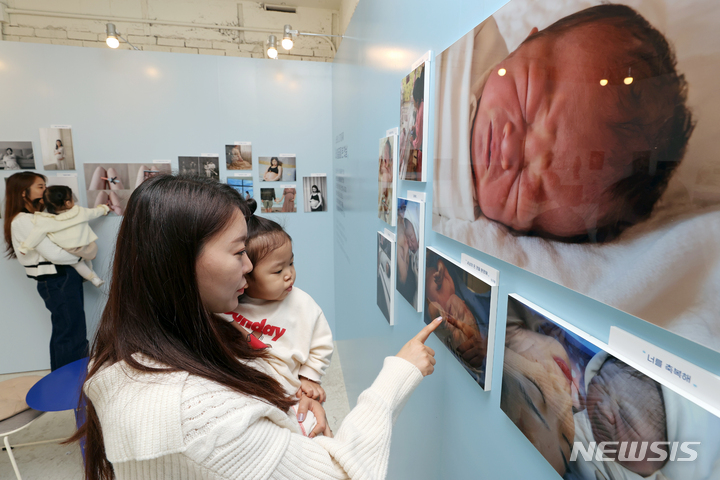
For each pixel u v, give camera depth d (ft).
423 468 3.92
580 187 1.55
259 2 11.85
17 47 8.58
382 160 4.79
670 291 1.19
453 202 2.81
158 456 1.41
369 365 6.13
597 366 1.56
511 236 2.09
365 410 2.14
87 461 1.85
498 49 2.12
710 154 1.03
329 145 10.45
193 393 1.52
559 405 1.81
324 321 3.41
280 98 10.00
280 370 2.88
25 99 8.79
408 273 3.94
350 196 7.47
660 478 1.33
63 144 9.08
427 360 2.53
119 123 9.27
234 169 10.05
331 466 1.76
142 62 9.18
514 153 2.01
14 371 9.86
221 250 1.79
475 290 2.55
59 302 8.76
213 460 1.45
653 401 1.32
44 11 10.76
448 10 2.86
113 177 9.43
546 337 1.87
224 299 1.92
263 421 1.69
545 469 2.01
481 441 2.70
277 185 10.37
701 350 1.18
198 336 1.76
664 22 1.14
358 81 6.33
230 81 9.68
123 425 1.45
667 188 1.17
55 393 5.83
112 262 1.83
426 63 3.16
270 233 3.01
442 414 3.38
